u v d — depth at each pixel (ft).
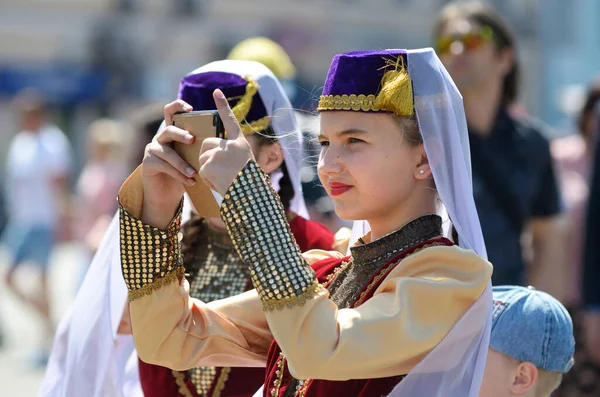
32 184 39.24
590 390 19.95
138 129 24.02
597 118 23.40
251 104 13.84
